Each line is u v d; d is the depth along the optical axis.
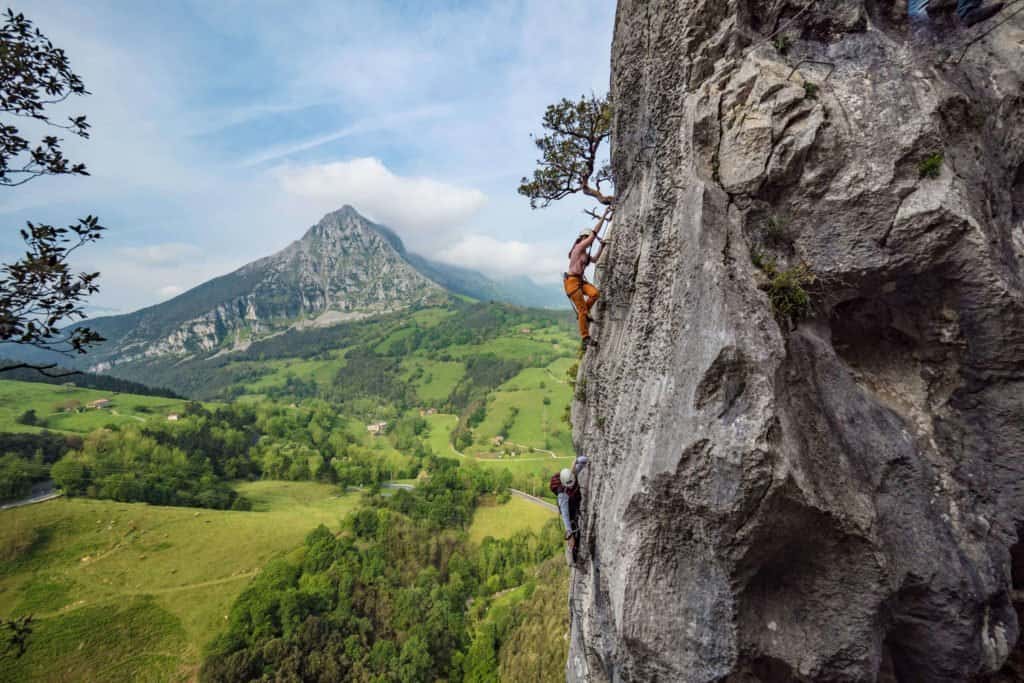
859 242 5.65
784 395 5.19
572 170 15.07
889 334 6.43
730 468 4.96
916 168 5.49
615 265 8.38
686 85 6.58
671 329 6.02
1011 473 5.72
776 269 5.75
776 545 5.25
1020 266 5.95
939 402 6.12
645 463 5.67
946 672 5.57
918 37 6.40
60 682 55.47
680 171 6.50
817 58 6.02
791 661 5.32
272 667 56.00
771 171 5.77
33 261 6.19
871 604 5.14
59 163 7.33
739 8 6.16
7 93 6.97
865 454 5.49
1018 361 5.58
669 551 5.71
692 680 5.42
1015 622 5.69
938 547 5.36
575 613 9.12
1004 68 6.38
